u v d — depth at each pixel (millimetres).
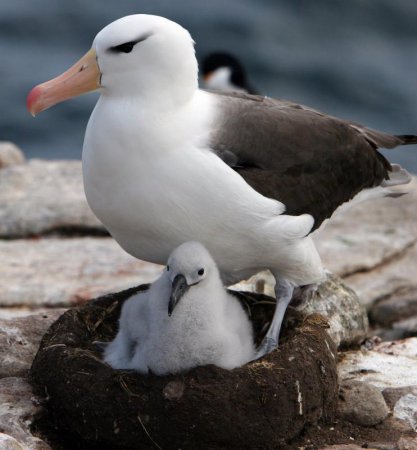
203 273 10352
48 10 38438
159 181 10688
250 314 12289
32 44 36750
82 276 15977
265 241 11133
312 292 12672
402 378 12242
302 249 11523
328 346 11133
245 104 11672
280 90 34875
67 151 31344
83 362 10438
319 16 38656
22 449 9781
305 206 11586
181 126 10828
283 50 36844
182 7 38812
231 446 10195
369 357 12906
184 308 10234
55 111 32938
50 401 10578
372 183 12812
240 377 10172
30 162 21172
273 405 10180
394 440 10836
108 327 11984
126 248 11734
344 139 12211
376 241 18016
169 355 10266
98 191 11062
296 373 10422
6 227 17984
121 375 10211
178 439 10109
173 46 10812
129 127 10727
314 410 10711
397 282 16328
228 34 37438
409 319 15281
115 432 10195
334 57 36500
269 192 11172
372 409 11109
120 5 38969
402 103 34406
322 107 34188
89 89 11188
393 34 38406
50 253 17094
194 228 10898
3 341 12078
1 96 33219
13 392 11102
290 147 11523
